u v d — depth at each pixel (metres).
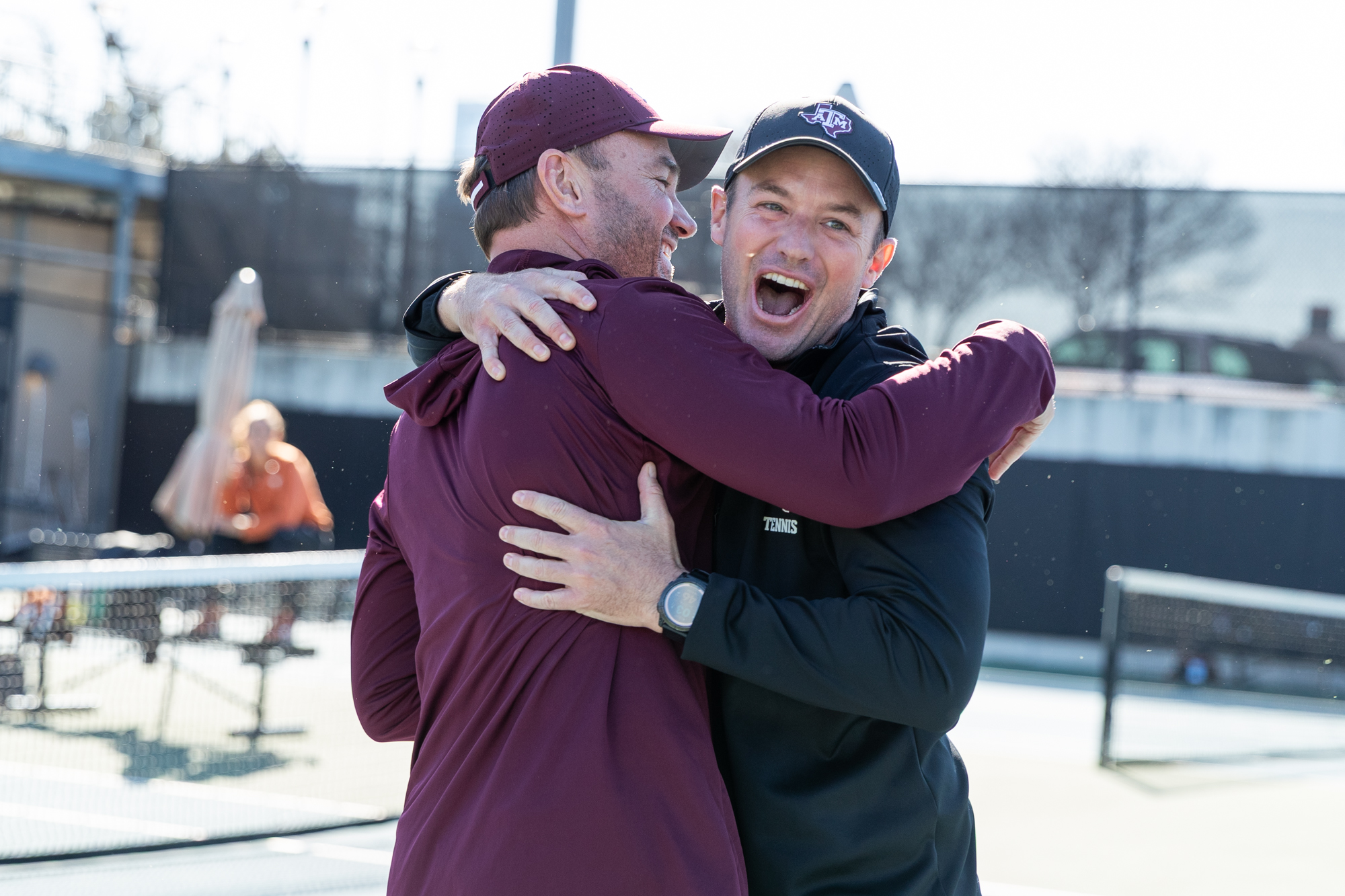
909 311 12.48
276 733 7.53
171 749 7.12
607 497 1.64
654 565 1.61
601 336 1.61
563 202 1.85
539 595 1.60
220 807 5.96
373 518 2.01
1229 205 12.10
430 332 1.92
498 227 1.92
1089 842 5.69
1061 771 7.37
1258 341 12.09
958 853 1.81
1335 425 11.88
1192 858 5.44
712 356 1.59
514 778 1.56
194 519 9.91
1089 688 11.12
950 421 1.58
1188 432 12.14
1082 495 12.22
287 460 9.52
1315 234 11.98
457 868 1.56
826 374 1.83
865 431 1.55
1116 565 12.08
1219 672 11.39
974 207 12.38
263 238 14.38
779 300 1.99
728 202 1.97
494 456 1.64
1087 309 12.30
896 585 1.59
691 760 1.59
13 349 18.08
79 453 18.31
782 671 1.56
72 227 18.70
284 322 14.17
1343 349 11.94
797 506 1.57
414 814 1.66
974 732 8.68
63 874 4.90
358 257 14.09
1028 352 1.71
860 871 1.68
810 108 1.85
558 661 1.60
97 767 6.67
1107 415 12.24
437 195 14.02
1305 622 11.32
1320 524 11.90
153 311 16.14
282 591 7.54
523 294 1.67
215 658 10.11
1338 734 9.15
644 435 1.65
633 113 1.89
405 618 1.98
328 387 13.91
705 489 1.76
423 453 1.79
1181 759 7.88
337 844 5.45
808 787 1.69
